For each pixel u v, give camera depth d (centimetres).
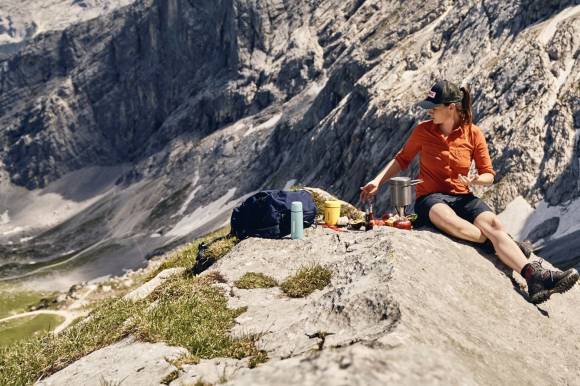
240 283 952
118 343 830
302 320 657
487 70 12306
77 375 732
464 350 565
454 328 604
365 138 14000
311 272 900
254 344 678
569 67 11031
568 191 9406
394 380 455
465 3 15462
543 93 10800
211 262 1260
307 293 862
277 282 947
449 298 677
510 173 10119
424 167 895
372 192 949
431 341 547
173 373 652
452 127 870
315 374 468
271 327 736
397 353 494
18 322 10425
